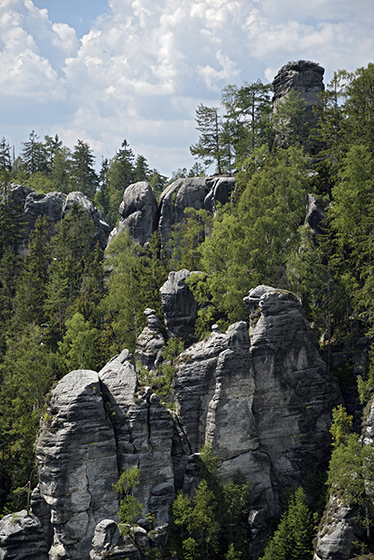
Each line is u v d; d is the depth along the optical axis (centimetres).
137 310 8050
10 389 6750
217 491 5472
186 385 5966
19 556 5181
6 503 5888
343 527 4872
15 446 6450
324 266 6397
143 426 5497
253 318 6116
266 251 6875
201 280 7412
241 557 5328
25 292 8419
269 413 5916
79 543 5147
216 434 5731
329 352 6284
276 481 5816
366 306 6081
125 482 5303
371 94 7719
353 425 5844
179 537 5309
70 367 7062
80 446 5238
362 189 6594
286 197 7312
